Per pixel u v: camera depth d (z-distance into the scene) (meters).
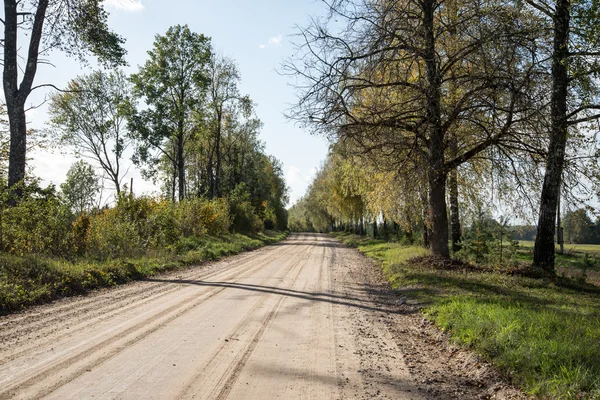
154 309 8.98
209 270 17.12
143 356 5.76
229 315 8.52
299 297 10.99
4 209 13.64
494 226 16.67
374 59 14.73
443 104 14.96
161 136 40.06
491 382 5.17
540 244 14.44
